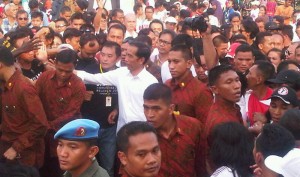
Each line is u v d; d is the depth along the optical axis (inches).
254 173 164.7
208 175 198.4
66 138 156.8
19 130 236.4
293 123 176.1
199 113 229.0
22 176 196.2
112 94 286.5
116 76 268.4
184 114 230.4
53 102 255.0
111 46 292.8
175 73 231.0
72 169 159.0
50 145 255.3
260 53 305.3
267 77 240.5
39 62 276.5
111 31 358.3
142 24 593.9
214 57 262.8
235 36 404.5
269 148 153.9
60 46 306.8
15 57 257.1
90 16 465.1
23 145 233.0
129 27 480.4
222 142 177.2
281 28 442.3
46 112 256.8
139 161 149.6
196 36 307.3
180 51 230.7
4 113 237.9
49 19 618.5
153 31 430.0
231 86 208.1
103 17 472.4
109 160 291.7
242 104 246.1
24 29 308.7
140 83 259.4
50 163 259.9
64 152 157.2
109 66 293.3
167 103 189.9
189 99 230.1
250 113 243.8
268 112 221.8
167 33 331.0
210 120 203.8
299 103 209.9
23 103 233.1
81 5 527.8
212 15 649.0
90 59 298.7
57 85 254.5
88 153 158.9
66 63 249.0
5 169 196.1
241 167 174.4
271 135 154.9
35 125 234.1
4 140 239.5
